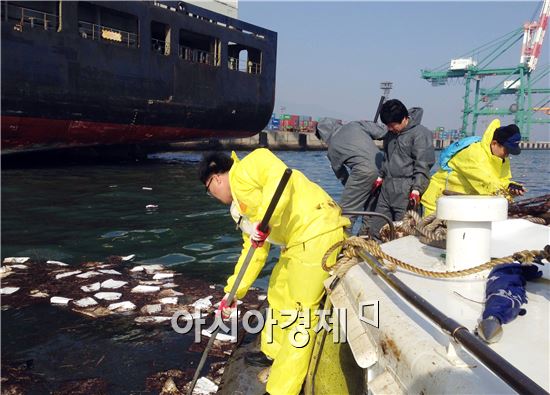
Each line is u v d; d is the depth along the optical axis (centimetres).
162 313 508
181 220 1068
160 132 2444
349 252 276
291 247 301
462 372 151
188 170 2264
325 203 309
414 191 502
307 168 2664
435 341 174
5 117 1844
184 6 2447
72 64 1981
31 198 1341
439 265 255
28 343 440
